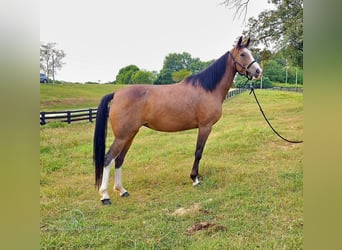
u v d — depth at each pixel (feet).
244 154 10.25
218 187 8.54
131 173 9.30
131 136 8.04
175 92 8.34
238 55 8.72
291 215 6.79
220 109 8.89
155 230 6.43
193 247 5.74
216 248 5.64
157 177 9.11
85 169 9.04
